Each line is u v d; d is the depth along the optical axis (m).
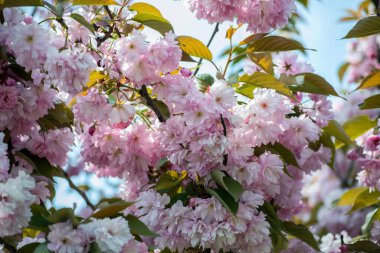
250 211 3.37
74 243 2.87
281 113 3.47
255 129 3.42
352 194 5.13
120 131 3.72
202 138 3.27
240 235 3.38
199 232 3.28
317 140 4.25
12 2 3.33
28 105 3.46
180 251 3.39
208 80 3.63
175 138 3.37
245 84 3.83
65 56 3.23
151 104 3.57
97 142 3.72
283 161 3.81
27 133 3.60
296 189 4.20
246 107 3.43
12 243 3.14
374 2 5.01
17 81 3.52
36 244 2.97
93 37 3.63
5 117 3.44
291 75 4.01
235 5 3.74
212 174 3.36
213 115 3.23
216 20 3.85
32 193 3.51
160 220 3.41
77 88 3.28
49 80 3.41
